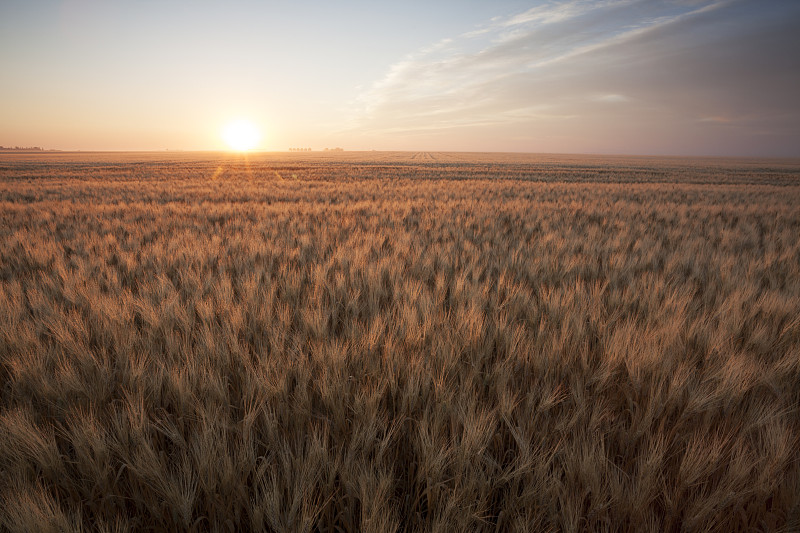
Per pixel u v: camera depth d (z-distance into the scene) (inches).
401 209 433.4
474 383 86.4
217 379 80.1
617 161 3373.5
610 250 237.6
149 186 775.1
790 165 2999.5
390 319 116.8
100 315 115.1
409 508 63.3
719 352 95.8
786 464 64.7
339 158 3614.7
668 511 58.4
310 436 67.7
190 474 58.9
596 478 58.1
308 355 98.2
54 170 1515.7
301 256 204.1
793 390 88.7
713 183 1141.1
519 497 58.9
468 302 135.3
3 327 102.9
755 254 238.4
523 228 325.4
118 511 61.0
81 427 65.2
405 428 74.3
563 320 116.4
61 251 224.2
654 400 76.3
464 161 2896.2
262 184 852.0
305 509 53.4
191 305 126.4
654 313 123.0
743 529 58.1
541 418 76.7
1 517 53.3
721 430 75.8
